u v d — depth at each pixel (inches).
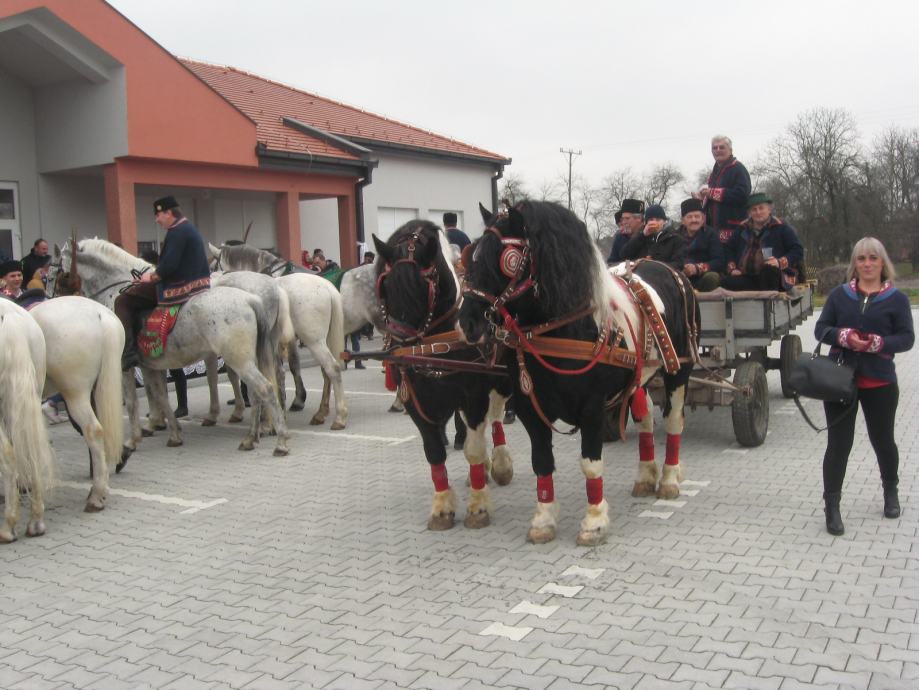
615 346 198.1
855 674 141.8
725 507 240.5
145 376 376.8
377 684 146.3
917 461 286.5
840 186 1950.1
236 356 326.0
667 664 148.0
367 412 436.8
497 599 181.5
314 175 723.4
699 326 263.0
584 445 207.8
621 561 200.2
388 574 200.4
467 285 186.1
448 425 396.8
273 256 442.6
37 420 231.9
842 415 212.4
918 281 1770.4
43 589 201.5
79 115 581.0
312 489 283.6
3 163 593.0
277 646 164.1
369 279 417.7
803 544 206.7
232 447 356.2
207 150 614.2
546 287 187.6
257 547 225.8
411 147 859.4
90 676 155.6
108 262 360.2
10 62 577.6
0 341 224.1
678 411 250.1
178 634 172.4
